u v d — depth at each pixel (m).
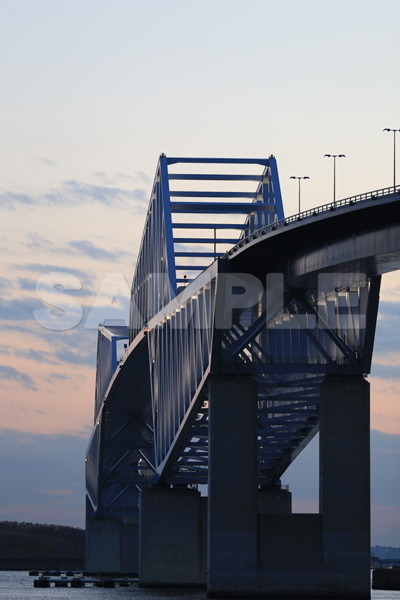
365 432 166.75
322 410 167.38
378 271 155.00
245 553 165.38
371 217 140.00
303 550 165.12
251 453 167.25
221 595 165.00
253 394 168.12
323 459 166.50
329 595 164.38
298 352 173.62
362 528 165.12
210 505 166.62
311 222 146.62
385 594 199.50
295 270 161.25
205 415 194.00
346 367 168.25
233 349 168.38
